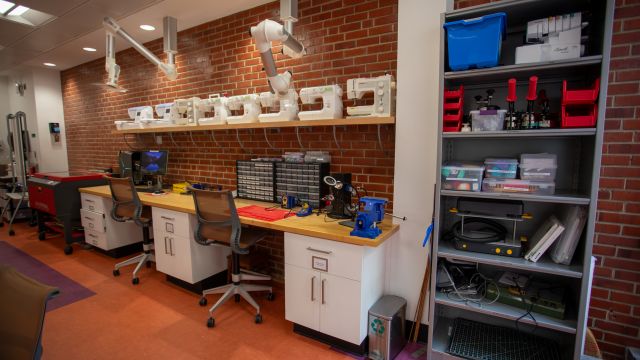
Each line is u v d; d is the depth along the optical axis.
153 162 3.51
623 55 1.69
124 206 3.07
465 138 2.04
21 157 4.95
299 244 2.04
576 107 1.60
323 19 2.54
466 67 1.67
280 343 2.11
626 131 1.71
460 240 1.82
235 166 3.25
